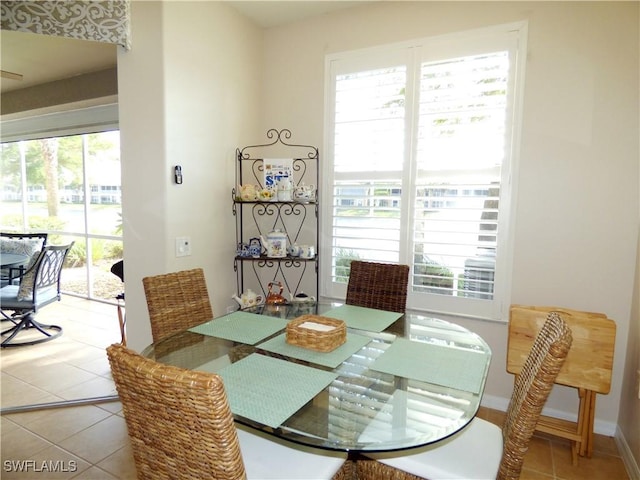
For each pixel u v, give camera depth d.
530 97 2.26
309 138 2.96
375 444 1.03
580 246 2.21
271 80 3.09
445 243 2.52
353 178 2.81
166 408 0.87
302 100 2.97
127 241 2.51
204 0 2.54
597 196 2.15
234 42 2.81
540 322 2.06
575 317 1.98
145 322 2.51
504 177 2.35
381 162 2.70
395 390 1.26
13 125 4.42
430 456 1.31
